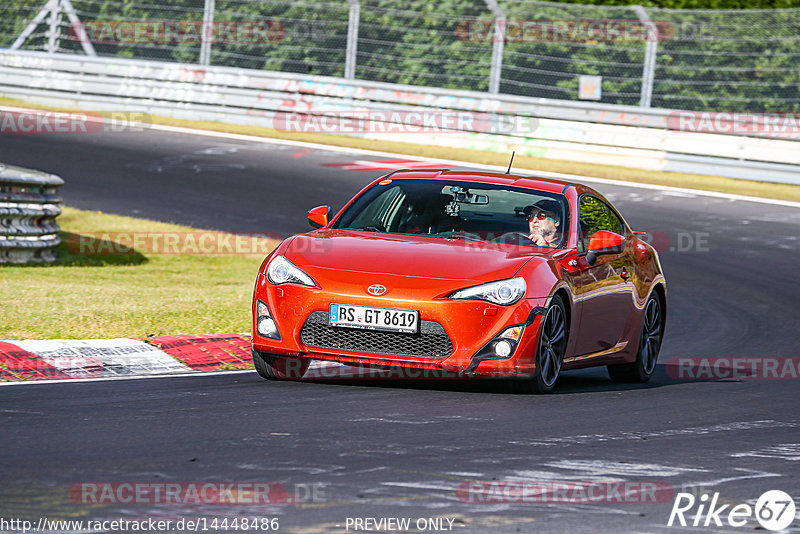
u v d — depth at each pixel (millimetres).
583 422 22703
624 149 79500
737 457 20094
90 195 61844
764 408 25953
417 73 92125
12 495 15461
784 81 85875
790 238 60250
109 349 28766
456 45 91562
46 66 90688
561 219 28188
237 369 28359
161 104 89438
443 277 24656
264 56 97562
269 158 75500
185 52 98938
